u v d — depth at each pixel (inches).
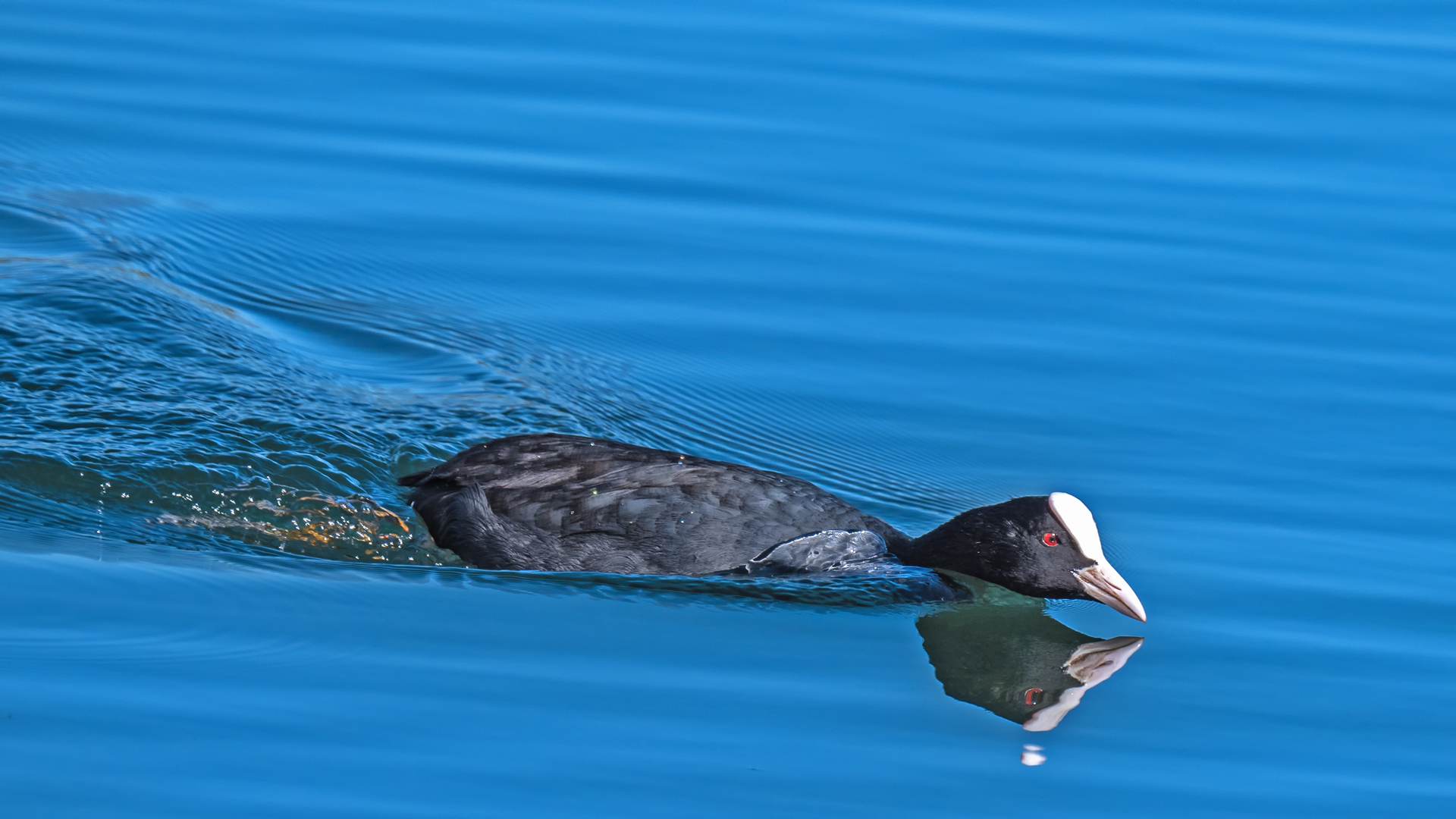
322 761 401.4
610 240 741.9
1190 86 874.1
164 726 409.1
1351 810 411.5
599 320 689.6
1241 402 641.6
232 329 666.8
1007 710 456.4
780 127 827.4
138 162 788.0
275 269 718.5
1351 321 696.4
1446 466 600.1
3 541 499.5
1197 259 738.2
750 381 652.7
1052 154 813.2
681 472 539.5
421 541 538.3
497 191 775.7
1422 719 456.1
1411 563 541.6
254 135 811.4
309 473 568.1
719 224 756.0
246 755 401.1
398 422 610.9
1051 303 705.0
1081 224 761.6
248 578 494.3
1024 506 531.5
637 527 522.9
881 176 792.3
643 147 810.8
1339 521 566.6
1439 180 799.1
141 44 887.1
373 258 729.0
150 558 500.7
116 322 655.1
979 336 683.4
